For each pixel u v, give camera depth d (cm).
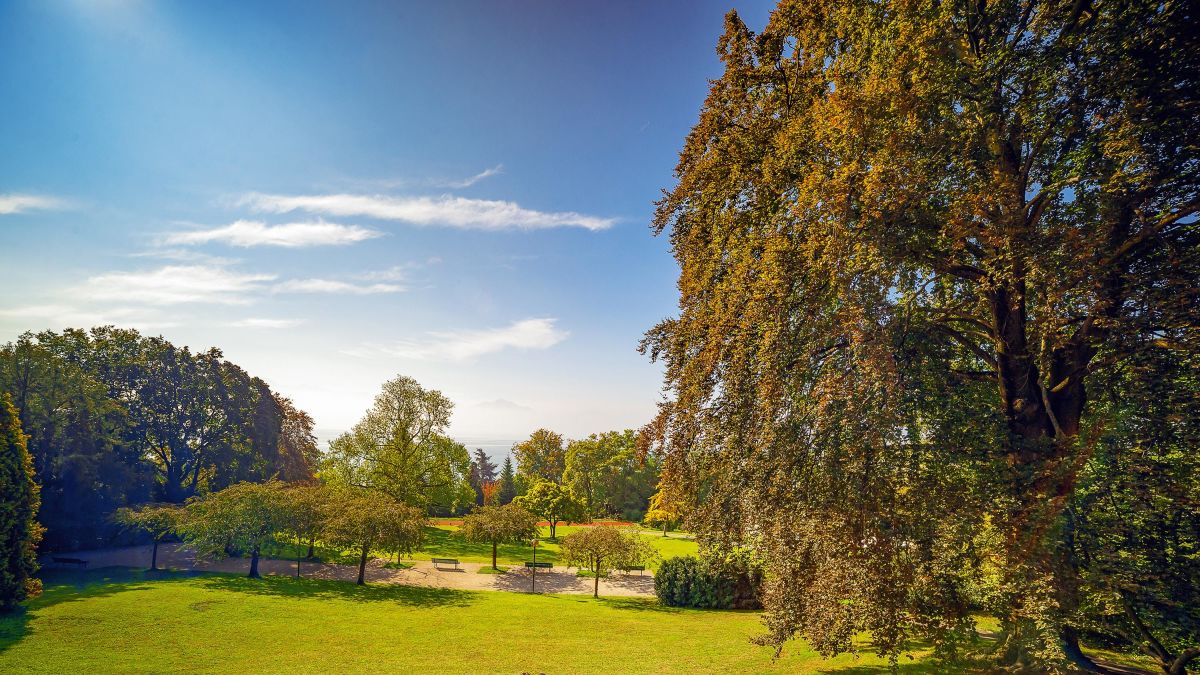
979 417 775
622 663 1391
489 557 3644
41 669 1230
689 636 1719
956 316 897
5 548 1698
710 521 938
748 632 1753
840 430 729
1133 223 757
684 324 1120
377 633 1716
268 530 2500
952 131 724
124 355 3356
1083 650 988
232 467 3519
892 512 674
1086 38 710
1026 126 768
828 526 729
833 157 805
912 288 813
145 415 3331
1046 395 821
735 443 873
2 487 1703
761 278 831
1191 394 661
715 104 1081
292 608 1962
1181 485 662
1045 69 715
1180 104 648
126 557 2817
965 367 1041
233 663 1367
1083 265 661
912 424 736
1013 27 785
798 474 779
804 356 806
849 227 723
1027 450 721
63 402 2769
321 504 2722
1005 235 680
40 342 2852
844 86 770
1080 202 775
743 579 2278
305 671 1327
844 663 1089
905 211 724
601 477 5944
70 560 2514
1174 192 698
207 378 3612
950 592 673
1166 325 666
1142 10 667
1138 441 702
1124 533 675
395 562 3186
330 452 3603
